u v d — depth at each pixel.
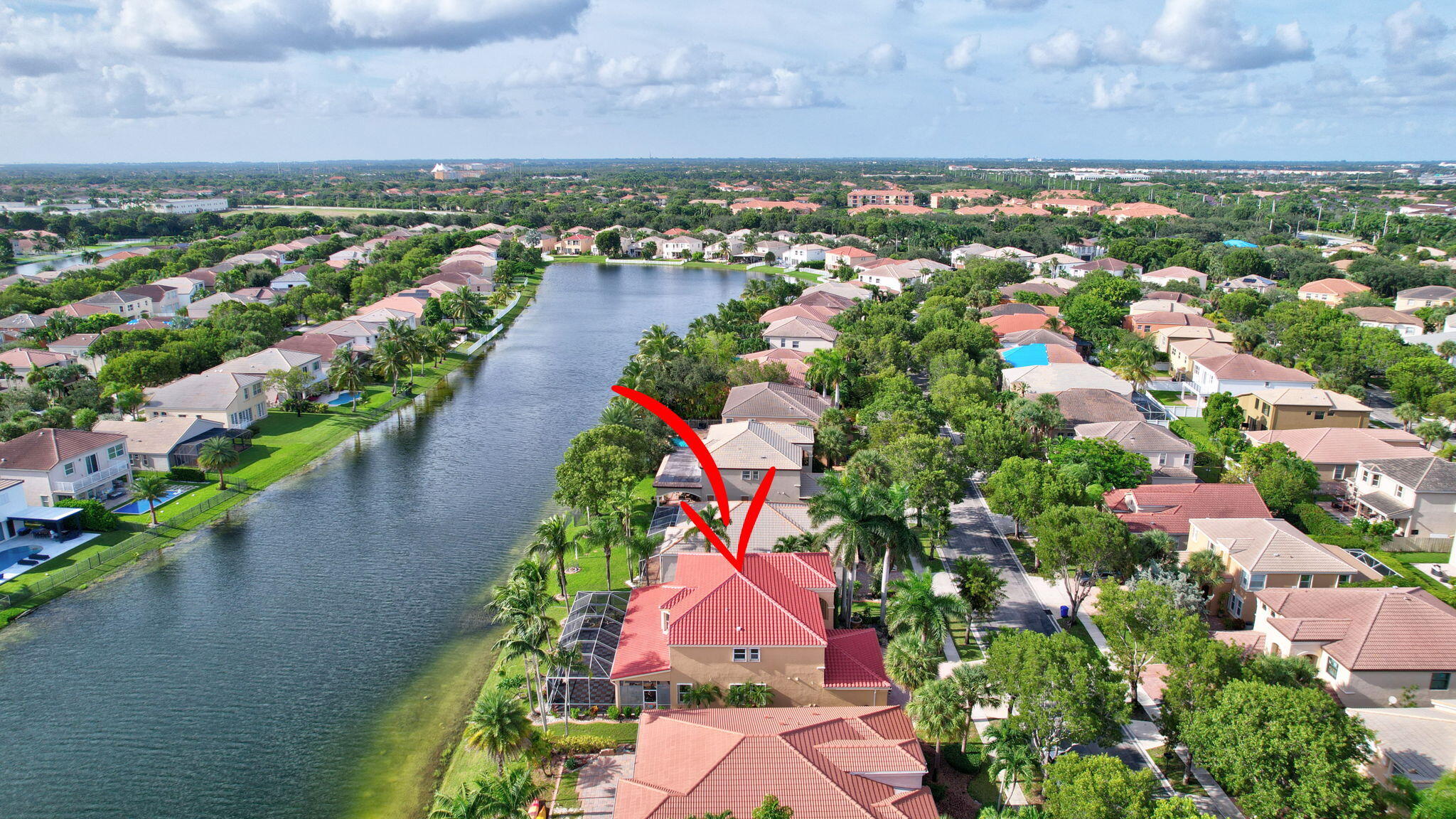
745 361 121.81
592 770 49.66
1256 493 77.50
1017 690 44.44
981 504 87.69
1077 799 37.47
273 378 121.56
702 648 52.50
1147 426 95.00
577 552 77.69
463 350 162.75
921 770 43.59
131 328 145.88
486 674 60.81
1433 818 37.78
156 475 89.12
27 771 51.03
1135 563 62.16
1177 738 47.00
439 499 93.00
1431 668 50.69
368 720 55.91
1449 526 77.69
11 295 169.75
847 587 62.91
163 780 50.34
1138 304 166.00
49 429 88.81
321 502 92.25
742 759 42.75
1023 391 111.75
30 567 75.31
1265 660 49.28
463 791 43.88
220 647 64.12
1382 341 125.56
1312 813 38.38
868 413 97.12
